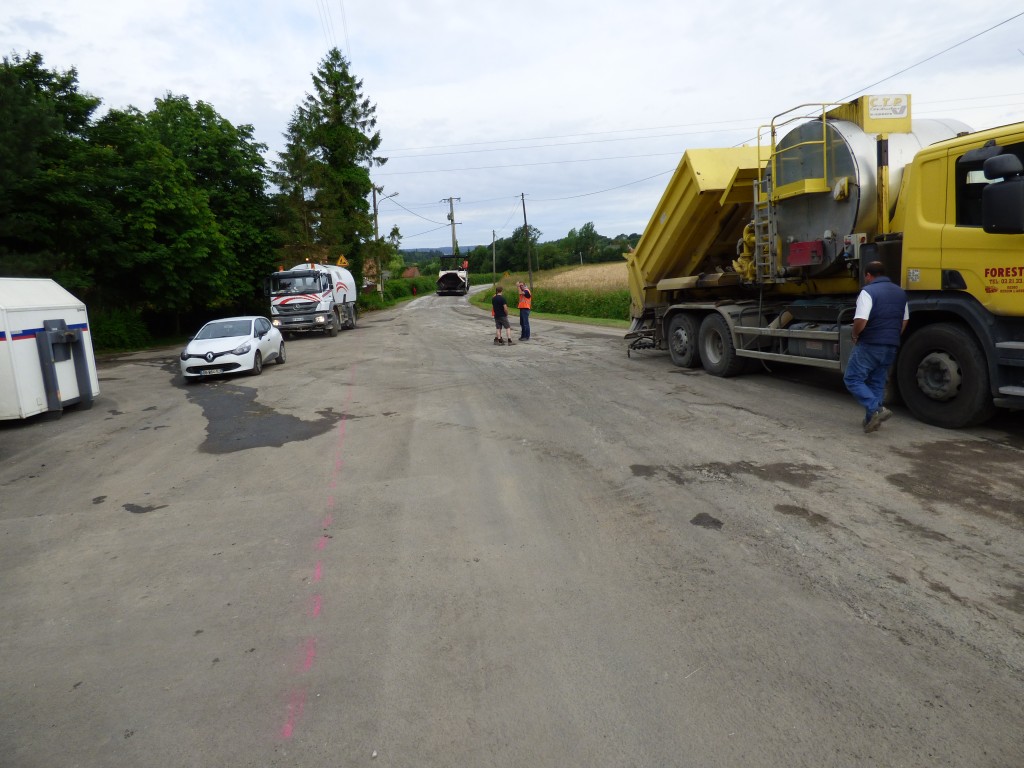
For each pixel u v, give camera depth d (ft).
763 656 10.68
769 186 30.68
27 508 20.92
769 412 27.17
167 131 98.94
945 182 22.17
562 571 14.16
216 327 51.70
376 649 11.59
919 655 10.48
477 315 122.11
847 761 8.38
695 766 8.45
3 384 33.81
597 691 10.06
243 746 9.30
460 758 8.83
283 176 122.31
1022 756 8.34
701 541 15.23
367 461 23.70
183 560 15.94
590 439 24.64
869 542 14.61
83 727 9.89
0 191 63.10
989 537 14.52
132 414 36.83
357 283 161.99
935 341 22.97
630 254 45.60
